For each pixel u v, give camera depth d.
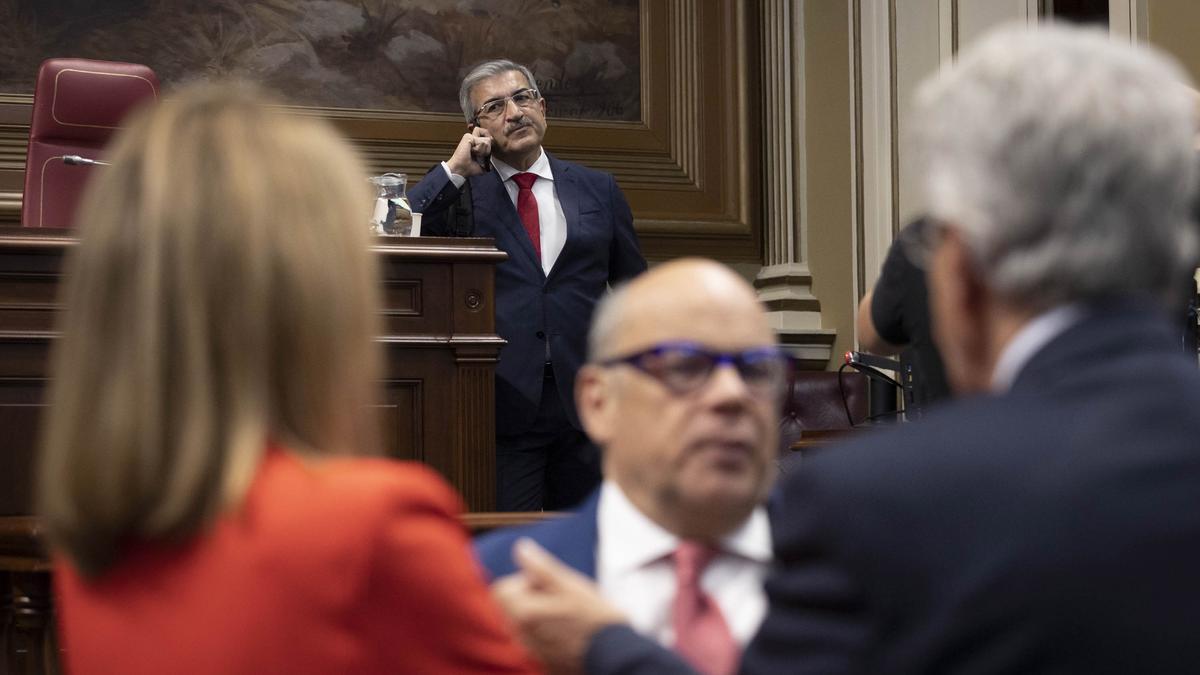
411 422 6.61
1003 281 1.68
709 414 2.62
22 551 4.48
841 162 12.47
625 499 2.72
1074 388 1.65
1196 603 1.49
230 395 1.73
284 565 1.67
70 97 8.21
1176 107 1.69
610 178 8.59
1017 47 1.74
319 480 1.73
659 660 2.05
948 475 1.60
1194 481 1.55
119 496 1.69
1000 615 1.51
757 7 13.05
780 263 12.72
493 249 6.76
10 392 6.03
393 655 1.72
